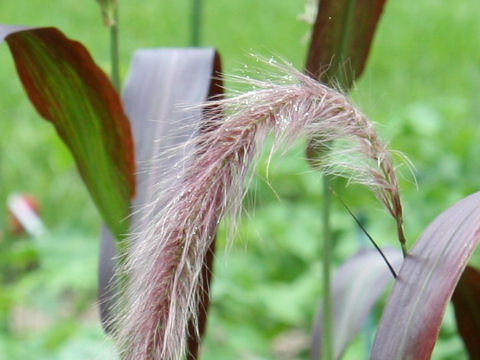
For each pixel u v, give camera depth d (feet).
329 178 1.67
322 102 1.26
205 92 1.65
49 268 2.93
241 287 2.89
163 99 1.66
